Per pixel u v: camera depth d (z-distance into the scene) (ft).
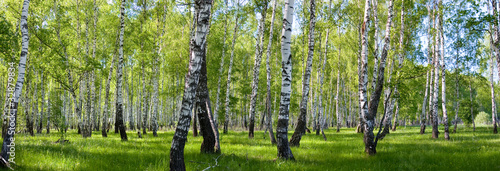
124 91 143.95
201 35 17.97
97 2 71.82
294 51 102.63
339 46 89.20
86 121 60.64
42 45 54.08
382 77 36.63
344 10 72.49
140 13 69.00
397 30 37.78
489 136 62.59
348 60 107.24
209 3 18.11
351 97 159.02
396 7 53.83
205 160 26.78
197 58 18.06
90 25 73.77
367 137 32.71
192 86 18.06
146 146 37.99
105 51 76.13
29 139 45.24
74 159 24.43
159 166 21.83
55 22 57.21
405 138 60.13
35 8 55.98
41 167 20.76
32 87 86.12
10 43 38.06
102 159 25.23
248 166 23.35
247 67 126.21
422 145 42.50
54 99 88.99
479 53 80.48
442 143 45.80
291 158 26.96
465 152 33.37
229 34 89.35
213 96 105.70
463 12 47.34
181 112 18.15
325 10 69.72
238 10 67.62
